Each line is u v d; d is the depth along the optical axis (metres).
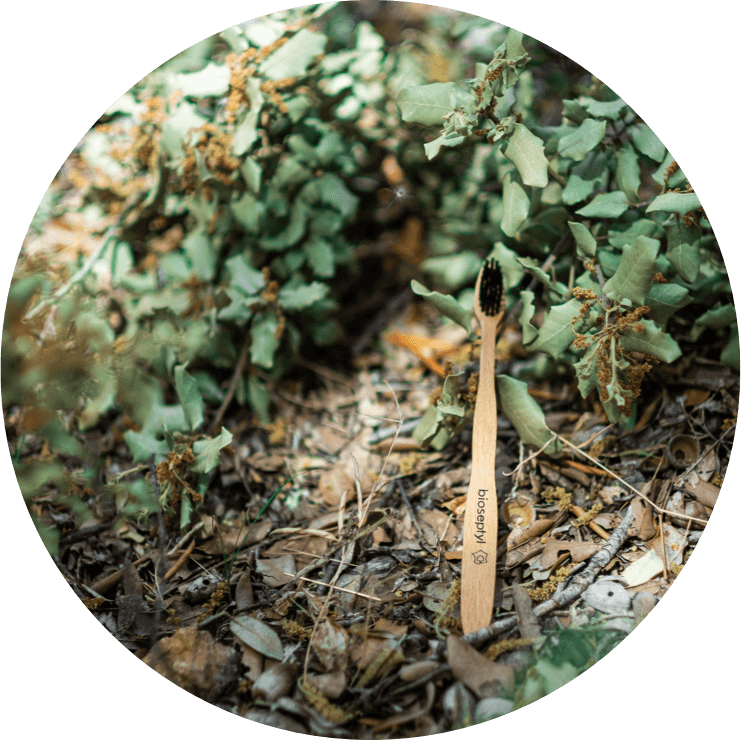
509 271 0.43
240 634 0.37
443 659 0.35
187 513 0.41
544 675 0.34
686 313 0.44
